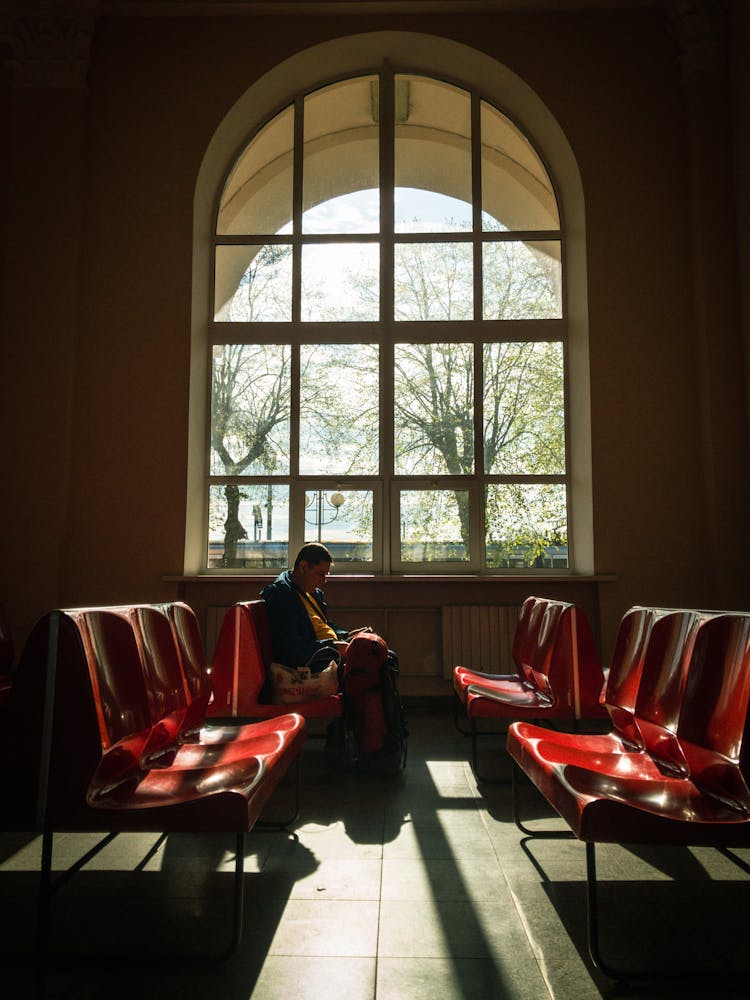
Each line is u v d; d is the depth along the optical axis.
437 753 4.09
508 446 6.14
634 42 6.04
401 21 6.11
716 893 2.17
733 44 5.71
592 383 5.76
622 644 2.52
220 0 6.02
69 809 1.70
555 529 6.06
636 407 5.71
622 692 2.41
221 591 5.69
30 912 2.04
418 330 6.23
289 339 6.25
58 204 5.90
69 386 5.75
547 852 2.53
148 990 1.64
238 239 6.36
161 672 2.34
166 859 2.47
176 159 6.04
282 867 2.39
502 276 6.32
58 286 5.83
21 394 5.73
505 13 6.11
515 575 5.83
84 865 2.42
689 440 5.67
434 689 5.63
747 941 1.86
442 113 6.52
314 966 1.74
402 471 6.12
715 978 1.66
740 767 1.69
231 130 6.29
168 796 1.82
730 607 5.38
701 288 5.66
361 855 2.50
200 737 2.64
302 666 3.48
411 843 2.62
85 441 5.77
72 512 5.71
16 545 5.59
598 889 2.20
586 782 1.87
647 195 5.90
